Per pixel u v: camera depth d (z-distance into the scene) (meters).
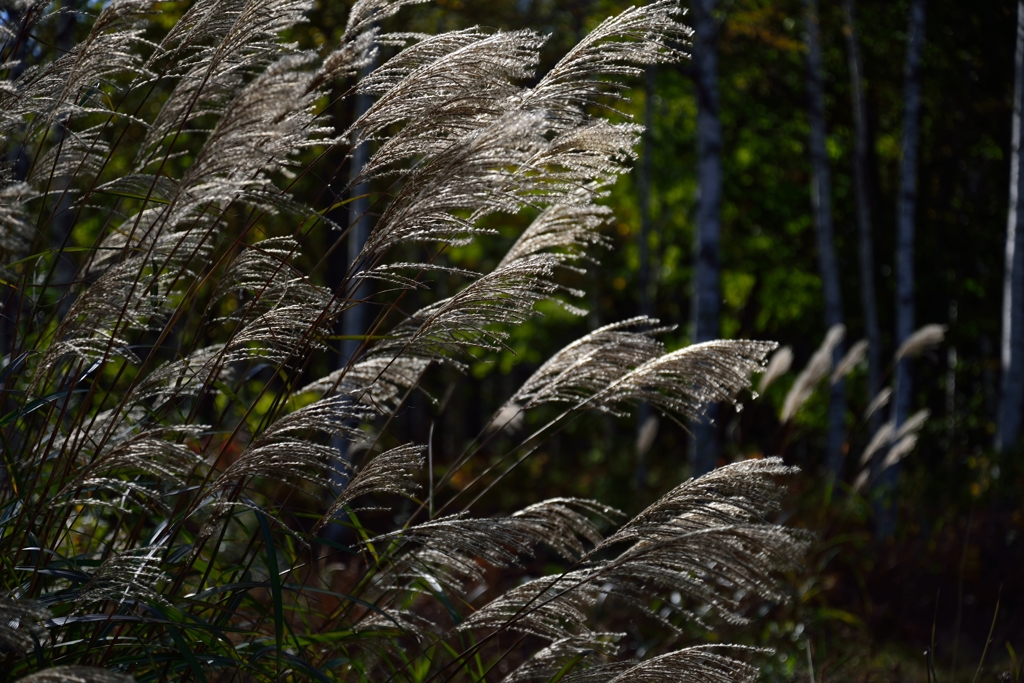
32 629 2.37
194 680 2.95
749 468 2.96
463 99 3.03
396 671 3.31
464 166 2.86
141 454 2.61
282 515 3.49
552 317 21.27
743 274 21.81
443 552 3.26
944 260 20.16
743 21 13.05
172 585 3.03
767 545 2.71
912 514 12.09
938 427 18.42
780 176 20.83
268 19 2.87
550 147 3.09
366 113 3.02
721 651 5.75
